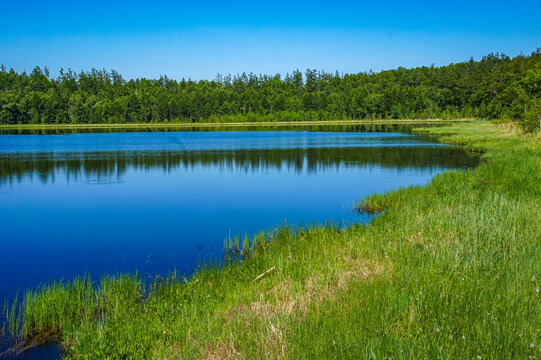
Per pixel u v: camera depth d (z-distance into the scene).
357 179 24.64
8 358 6.28
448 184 18.70
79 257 11.33
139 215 16.28
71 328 6.89
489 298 5.98
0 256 11.43
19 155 38.66
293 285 7.23
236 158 36.44
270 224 14.49
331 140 57.59
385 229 11.15
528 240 8.66
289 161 33.97
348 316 5.71
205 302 7.12
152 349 5.60
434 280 6.78
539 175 18.19
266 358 4.89
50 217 16.06
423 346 4.82
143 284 8.92
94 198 19.72
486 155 31.98
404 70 192.00
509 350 4.64
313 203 18.02
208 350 5.33
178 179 25.30
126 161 34.28
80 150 44.06
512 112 55.78
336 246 9.88
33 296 8.14
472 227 10.02
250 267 9.02
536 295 5.89
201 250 11.77
